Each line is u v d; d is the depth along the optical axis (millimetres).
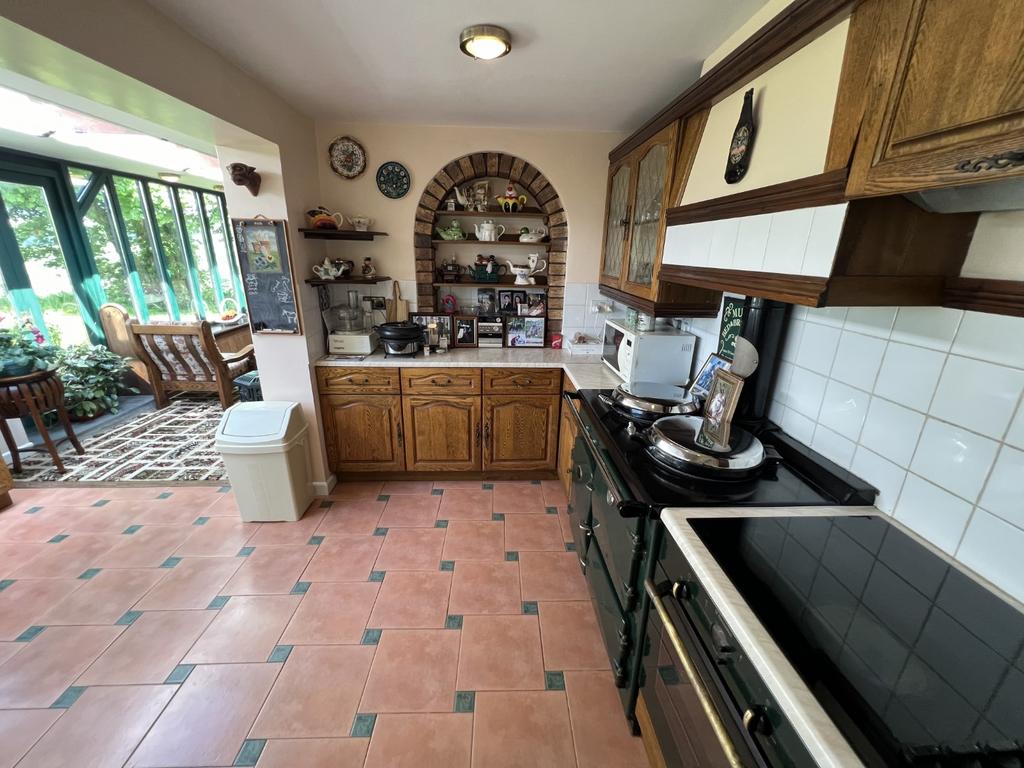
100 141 3123
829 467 1229
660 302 1762
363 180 2588
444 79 1832
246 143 2004
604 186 2695
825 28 858
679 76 1788
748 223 1099
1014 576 822
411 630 1704
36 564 2014
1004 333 813
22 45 1016
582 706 1433
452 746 1309
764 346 1465
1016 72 524
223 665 1545
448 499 2621
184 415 3896
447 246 2969
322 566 2039
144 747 1292
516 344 2975
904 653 701
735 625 746
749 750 708
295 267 2250
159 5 1280
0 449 2977
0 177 3203
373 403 2598
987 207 718
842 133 802
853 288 843
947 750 552
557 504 2582
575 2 1260
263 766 1250
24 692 1440
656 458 1314
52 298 3619
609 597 1471
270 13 1325
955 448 918
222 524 2338
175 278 4934
